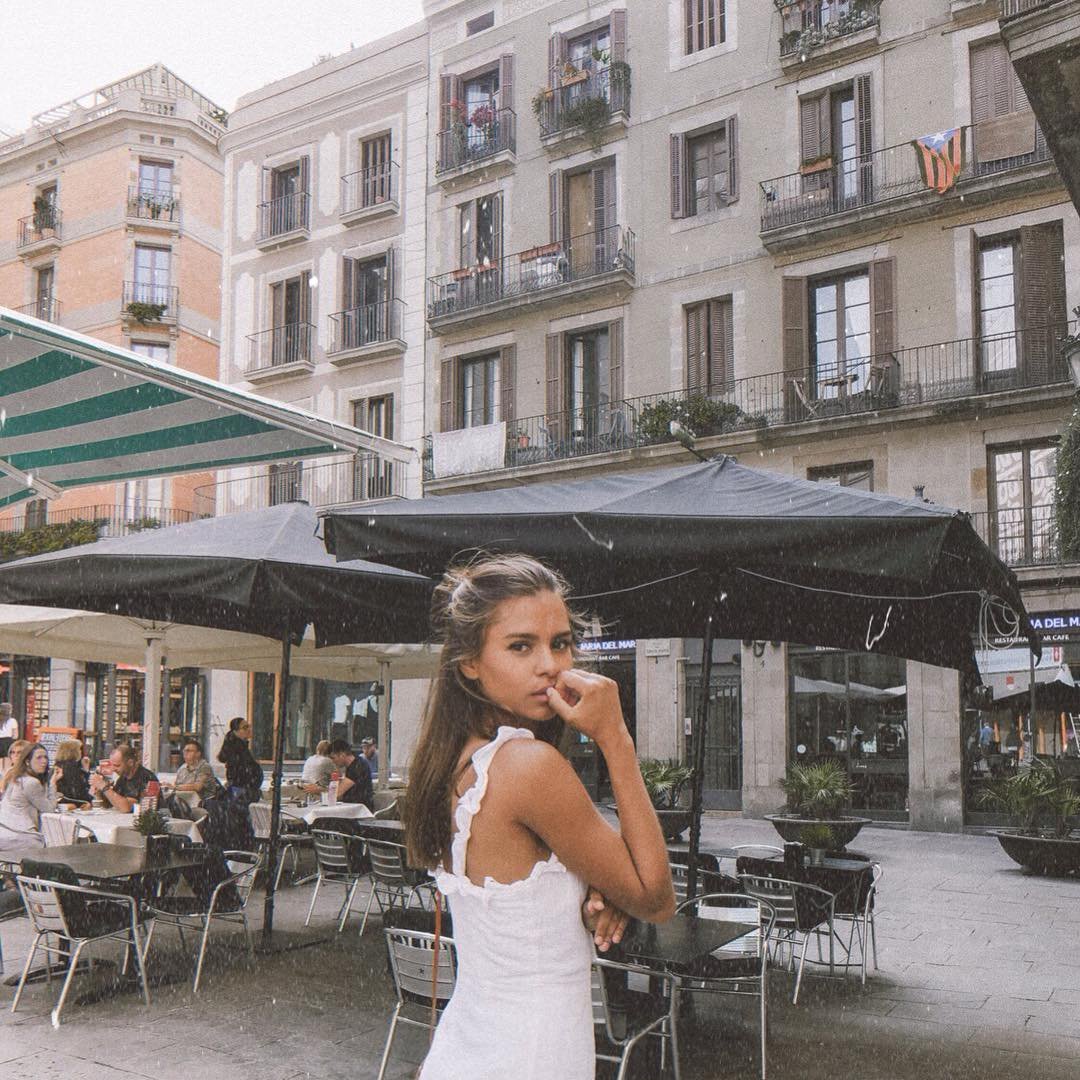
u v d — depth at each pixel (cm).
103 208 3055
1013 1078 471
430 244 2483
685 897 597
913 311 1856
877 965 688
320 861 792
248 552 622
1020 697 1639
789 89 2031
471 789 150
